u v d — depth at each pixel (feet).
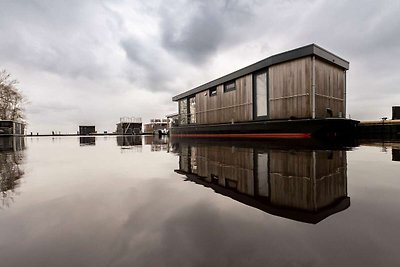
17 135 94.02
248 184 9.35
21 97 119.55
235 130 46.26
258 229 5.06
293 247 4.19
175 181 10.21
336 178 9.91
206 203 7.03
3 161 17.66
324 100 36.42
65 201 7.33
